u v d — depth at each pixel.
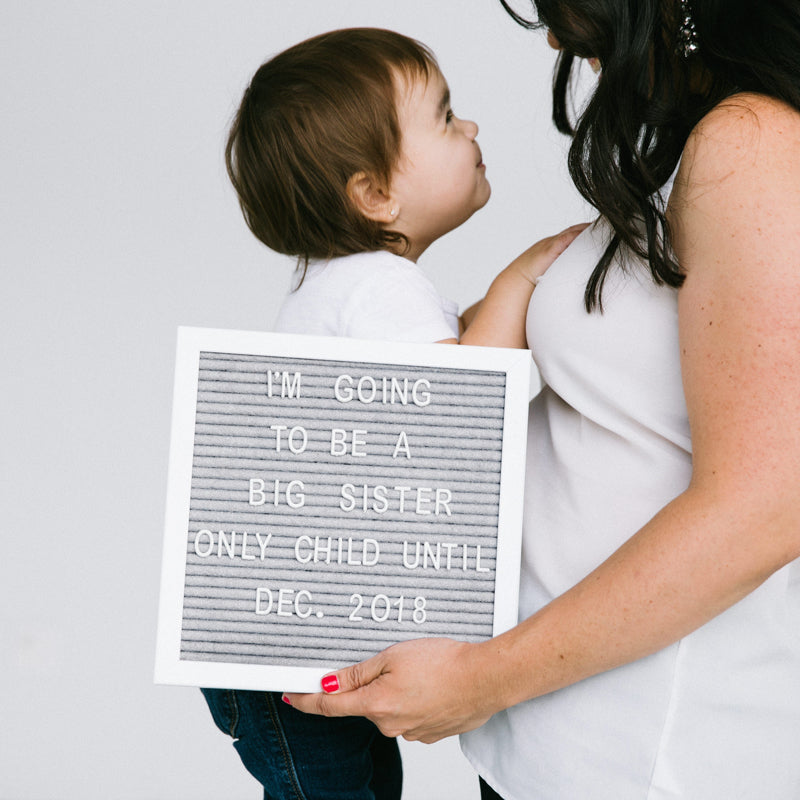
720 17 0.94
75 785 2.53
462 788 2.46
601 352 1.02
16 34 2.62
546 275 1.11
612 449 1.04
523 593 1.11
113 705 2.59
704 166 0.89
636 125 0.98
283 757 1.30
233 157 1.51
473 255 2.58
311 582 1.06
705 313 0.88
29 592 2.65
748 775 1.02
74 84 2.64
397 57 1.39
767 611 1.01
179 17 2.61
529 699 1.04
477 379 1.06
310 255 1.43
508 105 2.55
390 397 1.06
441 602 1.06
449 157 1.41
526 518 1.12
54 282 2.67
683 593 0.89
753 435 0.85
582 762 1.03
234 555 1.07
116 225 2.67
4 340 2.67
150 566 2.65
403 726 1.02
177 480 1.06
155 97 2.64
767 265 0.84
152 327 2.68
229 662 1.06
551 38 1.18
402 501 1.06
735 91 0.96
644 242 0.97
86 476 2.67
